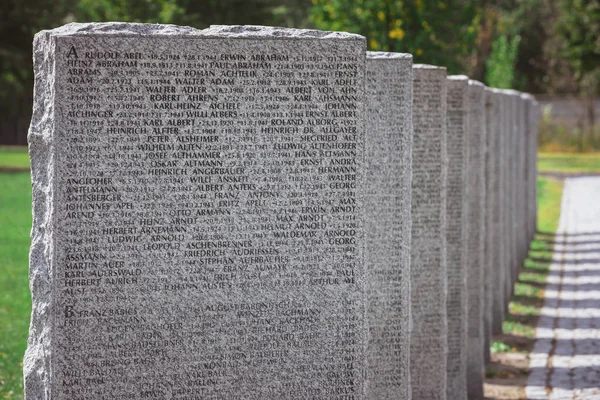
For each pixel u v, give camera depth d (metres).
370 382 7.01
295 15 41.44
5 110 42.34
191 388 5.06
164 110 4.95
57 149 4.88
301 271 5.14
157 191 4.98
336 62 5.10
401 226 6.99
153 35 4.93
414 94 7.93
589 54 43.34
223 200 5.04
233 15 26.77
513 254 15.80
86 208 4.93
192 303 5.04
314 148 5.11
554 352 11.30
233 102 5.02
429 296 8.08
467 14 15.53
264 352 5.13
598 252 19.44
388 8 15.33
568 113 55.31
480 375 9.68
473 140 10.13
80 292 4.95
